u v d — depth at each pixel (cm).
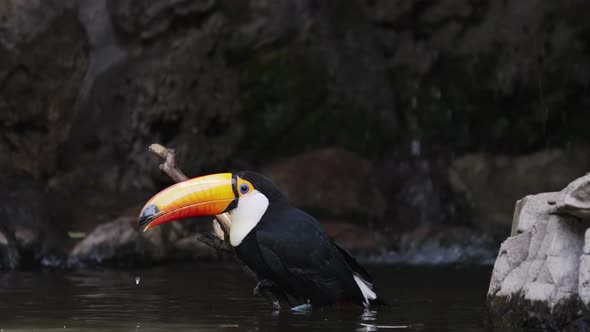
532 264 938
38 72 2342
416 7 2842
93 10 2578
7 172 2300
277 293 1128
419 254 2136
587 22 2725
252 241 1079
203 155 2517
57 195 2292
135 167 2455
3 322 933
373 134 2788
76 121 2494
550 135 2756
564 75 2722
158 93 2455
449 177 2678
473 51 2798
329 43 2822
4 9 2312
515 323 933
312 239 1075
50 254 1930
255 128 2695
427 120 2820
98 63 2561
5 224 1970
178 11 2583
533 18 2752
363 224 2489
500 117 2786
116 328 891
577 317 866
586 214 888
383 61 2873
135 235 1967
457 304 1166
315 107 2764
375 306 1120
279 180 2506
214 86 2567
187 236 2077
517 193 2588
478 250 2192
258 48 2747
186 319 977
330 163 2605
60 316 993
